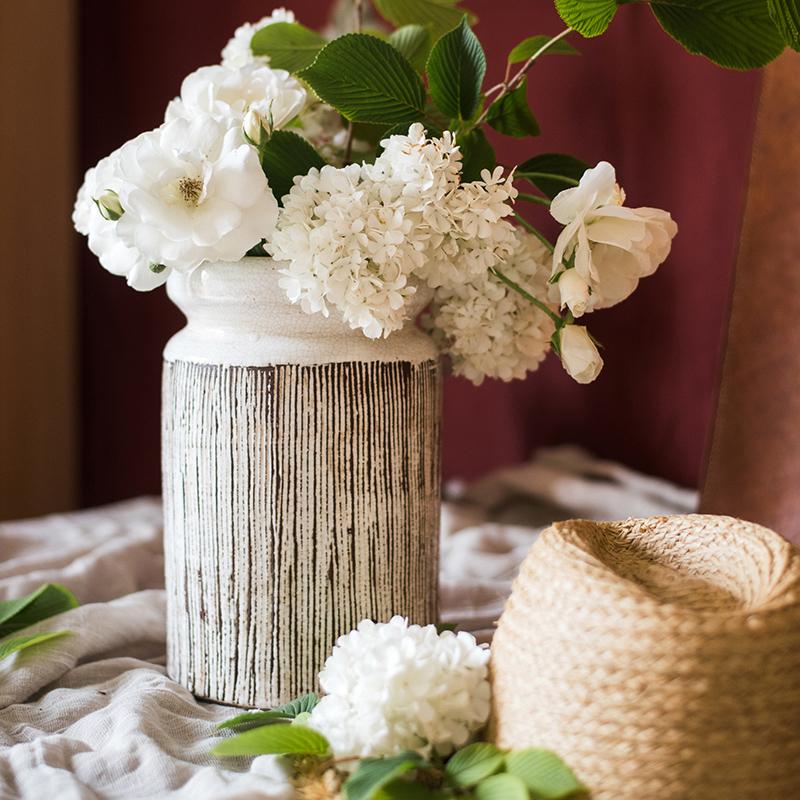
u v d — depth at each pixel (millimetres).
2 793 911
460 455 1629
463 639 929
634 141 1433
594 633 862
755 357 1246
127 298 1837
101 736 977
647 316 1454
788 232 1232
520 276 1032
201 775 925
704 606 895
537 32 1466
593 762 858
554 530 925
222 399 1008
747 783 851
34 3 1738
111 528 1349
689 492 1399
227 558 1020
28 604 1103
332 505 1010
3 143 1712
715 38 1033
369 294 951
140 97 1787
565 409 1521
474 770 878
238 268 990
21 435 1797
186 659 1052
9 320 1755
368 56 1001
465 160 1024
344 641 931
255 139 967
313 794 899
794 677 855
